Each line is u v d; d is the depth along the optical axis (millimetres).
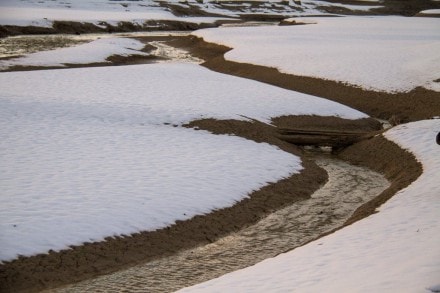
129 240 13711
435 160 19188
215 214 15523
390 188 17781
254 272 11289
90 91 27812
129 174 17016
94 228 13742
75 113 23250
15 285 11750
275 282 10477
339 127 25750
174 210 15188
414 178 18125
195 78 33688
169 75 34375
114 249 13312
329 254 11758
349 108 28328
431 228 12625
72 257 12758
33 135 20078
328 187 18891
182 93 28484
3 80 30203
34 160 17562
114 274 12594
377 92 30766
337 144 23297
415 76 32000
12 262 12203
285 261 11727
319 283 10102
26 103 24297
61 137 20094
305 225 15641
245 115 24891
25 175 16266
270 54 42344
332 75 34219
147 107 24641
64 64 41281
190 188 16531
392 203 15508
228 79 34156
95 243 13305
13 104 24016
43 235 13141
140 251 13492
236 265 13164
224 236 14820
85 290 11836
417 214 13984
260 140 22344
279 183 18266
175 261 13320
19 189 15234
